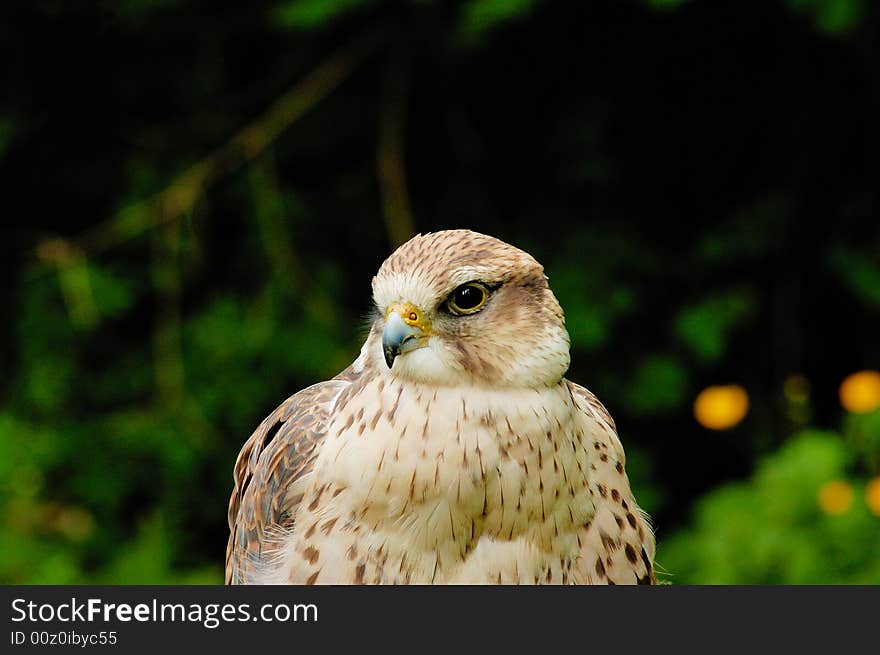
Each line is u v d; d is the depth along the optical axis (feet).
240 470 20.53
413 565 16.29
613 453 17.70
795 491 29.12
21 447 34.94
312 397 18.67
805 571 28.09
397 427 16.22
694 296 36.86
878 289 35.63
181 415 35.63
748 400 37.91
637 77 37.63
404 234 35.91
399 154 36.40
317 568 16.56
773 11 36.14
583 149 37.24
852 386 31.63
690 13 36.52
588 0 36.27
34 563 33.58
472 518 16.22
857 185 37.22
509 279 16.52
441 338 16.29
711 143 38.01
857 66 36.63
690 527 33.24
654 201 37.76
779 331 38.06
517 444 16.20
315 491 16.83
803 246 37.47
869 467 31.17
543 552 16.53
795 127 37.58
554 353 16.53
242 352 35.73
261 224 36.42
